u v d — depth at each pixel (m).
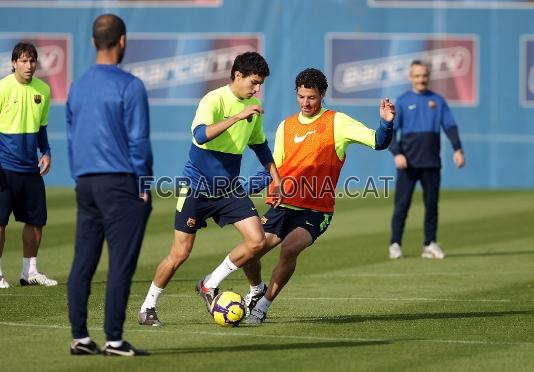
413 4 79.62
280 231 31.20
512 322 30.83
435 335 28.66
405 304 34.38
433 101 48.59
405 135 48.28
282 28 79.69
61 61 80.31
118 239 24.69
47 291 37.03
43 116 38.91
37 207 38.69
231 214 29.95
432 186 48.09
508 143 80.56
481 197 76.31
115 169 24.55
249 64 29.23
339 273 42.44
